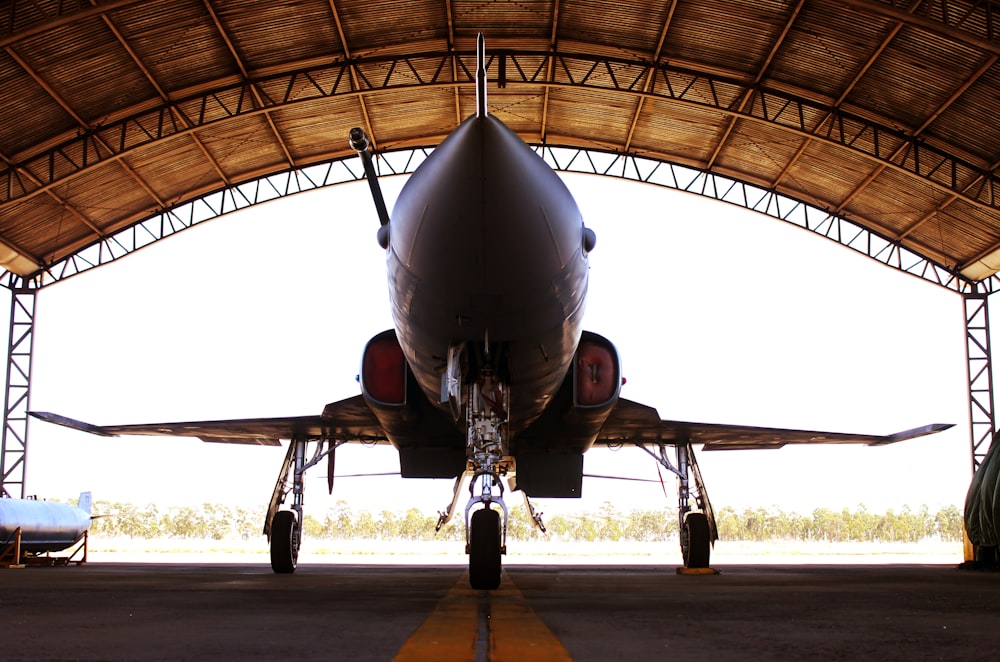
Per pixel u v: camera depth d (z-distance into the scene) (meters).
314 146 27.78
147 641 3.76
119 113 23.11
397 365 9.23
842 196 27.88
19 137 22.41
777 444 14.89
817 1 19.39
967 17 18.61
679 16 21.22
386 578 10.55
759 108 24.45
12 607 5.62
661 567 17.80
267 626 4.38
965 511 17.59
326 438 13.27
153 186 27.34
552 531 82.44
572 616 5.01
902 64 20.73
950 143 23.08
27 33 17.06
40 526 18.19
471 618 4.84
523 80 23.19
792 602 6.24
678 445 13.69
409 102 26.06
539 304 7.01
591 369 9.24
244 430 13.16
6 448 27.25
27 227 26.27
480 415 7.66
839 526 92.19
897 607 5.80
